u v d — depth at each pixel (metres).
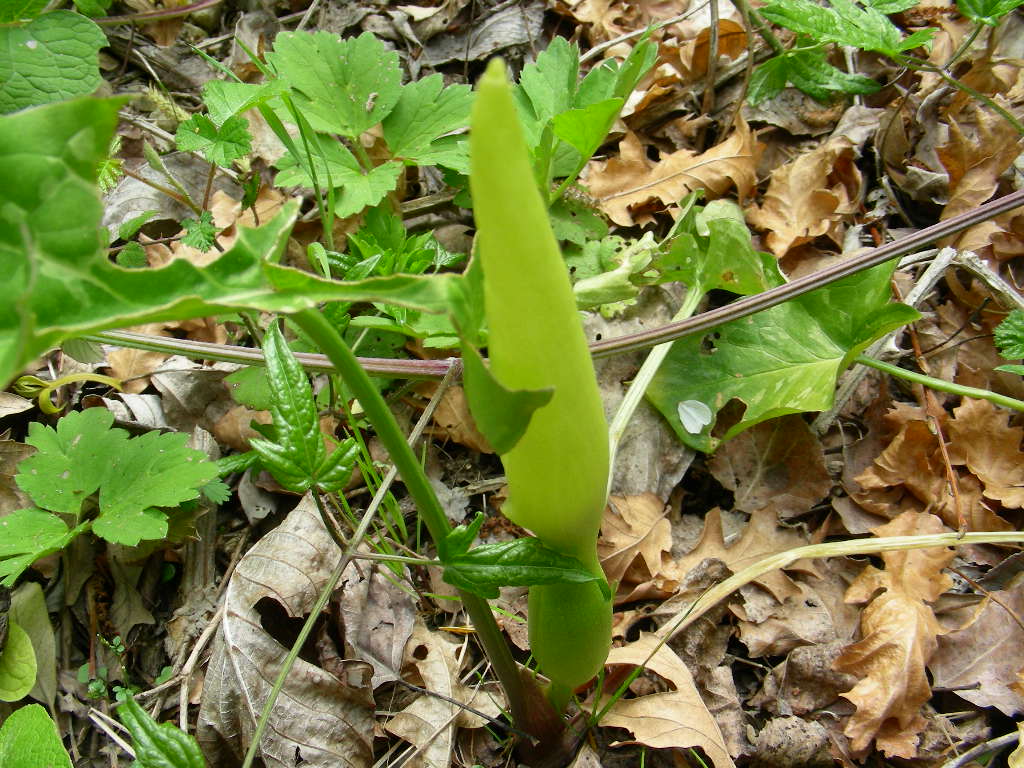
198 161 0.42
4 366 0.11
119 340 0.29
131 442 0.31
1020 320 0.33
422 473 0.20
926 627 0.31
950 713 0.30
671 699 0.29
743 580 0.31
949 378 0.37
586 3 0.48
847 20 0.36
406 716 0.29
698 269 0.35
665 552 0.33
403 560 0.22
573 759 0.29
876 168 0.42
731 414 0.36
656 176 0.42
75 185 0.12
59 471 0.30
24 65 0.26
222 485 0.33
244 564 0.30
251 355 0.30
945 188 0.41
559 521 0.20
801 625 0.32
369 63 0.37
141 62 0.46
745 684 0.31
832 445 0.36
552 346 0.17
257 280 0.14
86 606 0.32
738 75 0.45
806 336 0.35
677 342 0.35
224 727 0.29
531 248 0.15
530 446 0.19
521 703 0.26
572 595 0.23
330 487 0.22
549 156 0.35
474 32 0.47
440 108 0.37
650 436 0.35
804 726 0.29
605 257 0.38
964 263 0.36
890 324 0.32
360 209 0.35
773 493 0.35
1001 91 0.43
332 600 0.31
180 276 0.14
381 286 0.15
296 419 0.22
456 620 0.32
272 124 0.34
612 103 0.31
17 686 0.29
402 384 0.36
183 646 0.31
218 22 0.49
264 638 0.29
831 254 0.40
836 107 0.44
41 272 0.12
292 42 0.37
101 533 0.29
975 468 0.34
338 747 0.28
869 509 0.34
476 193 0.15
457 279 0.15
